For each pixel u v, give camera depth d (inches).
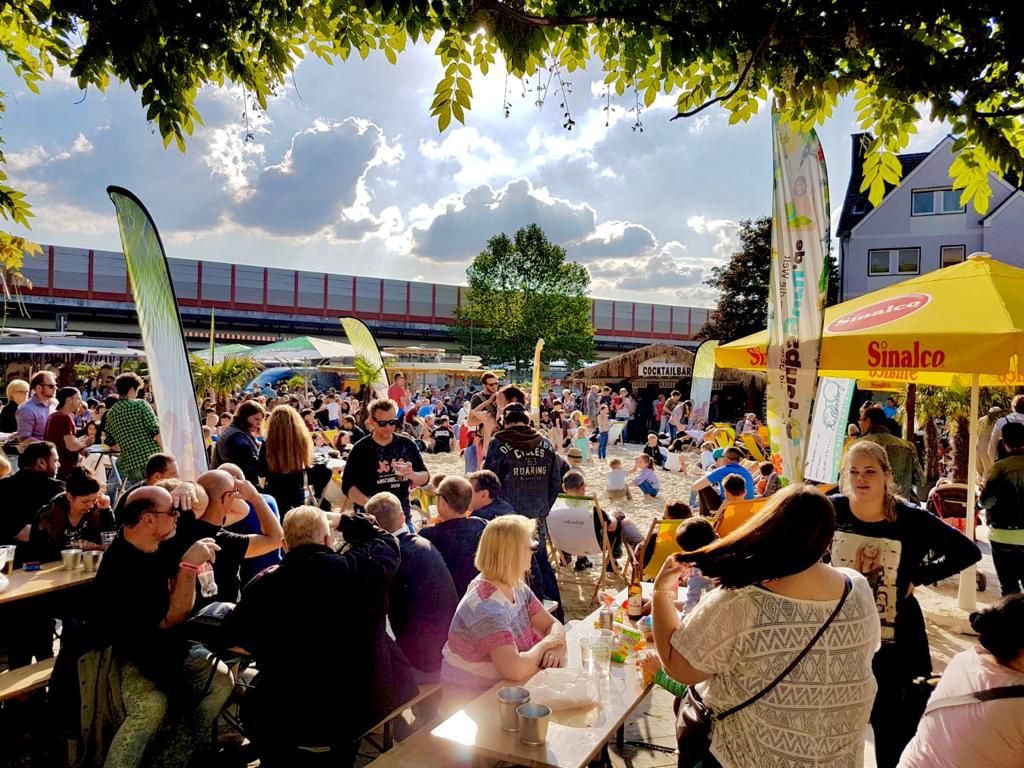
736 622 77.9
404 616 160.6
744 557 78.2
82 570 173.5
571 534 277.3
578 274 2395.4
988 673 86.8
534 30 119.2
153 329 189.5
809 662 75.9
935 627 233.9
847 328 203.0
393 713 139.4
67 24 117.6
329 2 129.1
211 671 142.6
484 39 131.3
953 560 119.6
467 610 132.2
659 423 1038.4
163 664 139.3
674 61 115.6
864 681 78.0
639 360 1048.8
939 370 174.2
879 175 145.8
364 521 143.3
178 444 192.1
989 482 216.7
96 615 136.9
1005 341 167.3
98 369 1124.5
